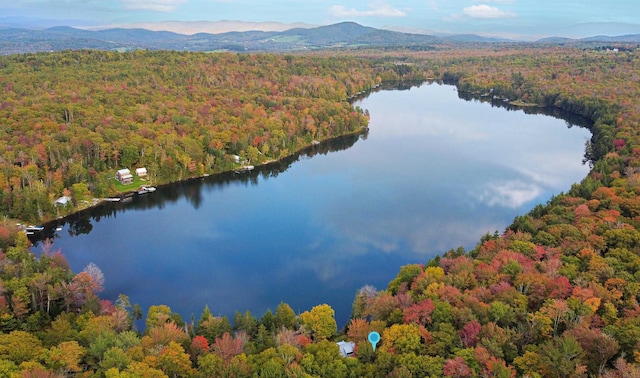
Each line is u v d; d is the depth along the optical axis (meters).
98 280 108.62
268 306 107.50
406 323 77.94
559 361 64.38
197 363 73.12
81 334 80.00
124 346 74.69
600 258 90.94
